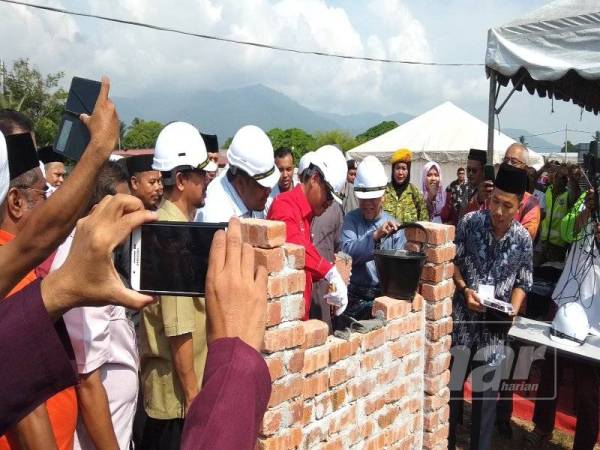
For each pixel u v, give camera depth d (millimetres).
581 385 4035
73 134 1812
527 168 5520
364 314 3926
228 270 877
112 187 2670
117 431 2256
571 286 4508
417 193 6371
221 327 850
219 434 748
